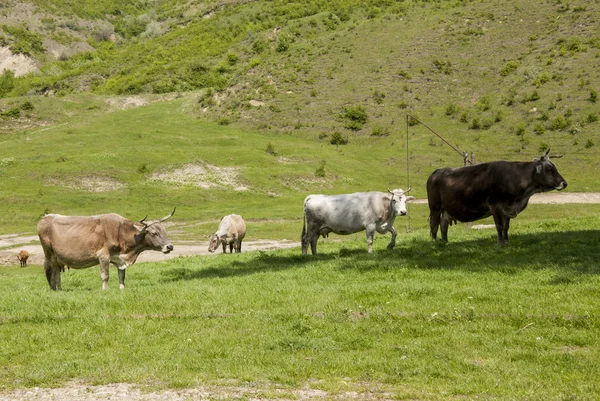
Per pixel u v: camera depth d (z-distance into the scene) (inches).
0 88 6579.7
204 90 4916.3
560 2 5438.0
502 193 743.1
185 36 7367.1
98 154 2938.0
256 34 6574.8
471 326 430.3
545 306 469.7
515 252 695.7
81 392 322.0
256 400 305.4
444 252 735.7
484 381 324.2
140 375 344.5
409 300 513.3
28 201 2246.6
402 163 3166.8
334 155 3270.2
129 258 675.4
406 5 6520.7
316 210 814.5
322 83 4586.6
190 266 856.9
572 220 1015.6
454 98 4178.2
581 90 3838.6
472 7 5910.4
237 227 1216.8
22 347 407.8
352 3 7042.3
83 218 663.1
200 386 328.8
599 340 385.4
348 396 310.5
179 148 3203.7
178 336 427.2
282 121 3978.8
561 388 310.7
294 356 375.9
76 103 4803.2
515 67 4429.1
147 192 2482.8
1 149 3250.5
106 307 523.8
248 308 506.3
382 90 4338.1
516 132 3454.7
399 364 354.0
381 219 805.2
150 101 4987.7
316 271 684.7
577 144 3169.3
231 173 2812.5
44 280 854.5
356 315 471.5
